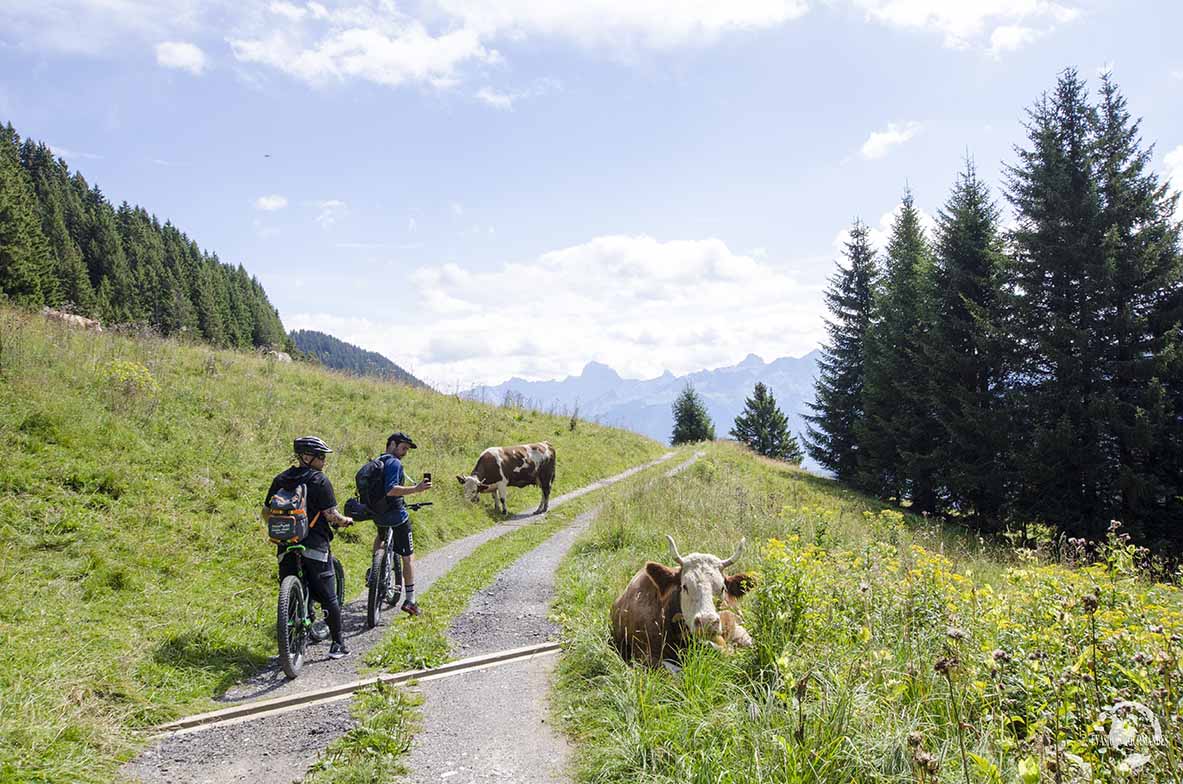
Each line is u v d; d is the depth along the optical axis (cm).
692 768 385
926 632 535
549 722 514
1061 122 2106
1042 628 481
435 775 430
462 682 602
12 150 8131
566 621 771
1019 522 1989
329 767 433
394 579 864
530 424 2605
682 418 6494
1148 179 1978
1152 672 381
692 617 548
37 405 1047
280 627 595
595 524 1372
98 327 1791
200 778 427
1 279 4197
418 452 1767
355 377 2341
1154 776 312
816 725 388
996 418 2136
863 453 3212
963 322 2433
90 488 922
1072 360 1912
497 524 1582
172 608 719
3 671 498
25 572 705
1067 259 1995
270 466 1245
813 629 534
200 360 1775
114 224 9788
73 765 411
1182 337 1867
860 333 3553
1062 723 368
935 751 380
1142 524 1823
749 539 1109
